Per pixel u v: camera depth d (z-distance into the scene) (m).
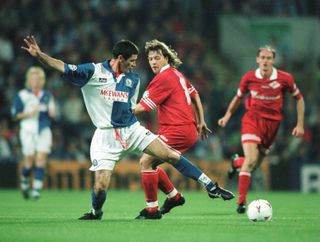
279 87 39.16
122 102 30.12
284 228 27.33
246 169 37.34
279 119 39.47
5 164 68.69
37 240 23.41
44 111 52.88
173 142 33.00
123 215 35.50
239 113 79.69
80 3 89.25
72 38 85.19
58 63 28.88
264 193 67.00
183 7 94.44
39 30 85.81
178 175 70.19
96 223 29.11
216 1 95.94
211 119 80.06
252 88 39.28
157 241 23.08
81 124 75.00
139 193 62.94
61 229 26.58
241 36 95.19
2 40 84.00
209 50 94.50
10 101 76.69
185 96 33.38
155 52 32.84
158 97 32.44
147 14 91.25
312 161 72.69
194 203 46.84
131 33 87.00
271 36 95.69
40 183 51.94
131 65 30.25
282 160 73.56
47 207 42.41
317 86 90.81
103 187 30.08
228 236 24.50
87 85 29.88
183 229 26.78
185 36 91.00
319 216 34.91
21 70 79.88
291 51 95.62
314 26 96.31
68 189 69.75
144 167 31.77
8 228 26.98
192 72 84.38
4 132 70.25
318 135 78.00
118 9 89.62
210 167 71.31
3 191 63.91
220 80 90.12
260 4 97.75
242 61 94.62
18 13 86.81
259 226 28.14
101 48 85.50
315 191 72.19
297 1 98.38
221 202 47.97
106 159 30.03
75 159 72.12
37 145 52.47
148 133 30.67
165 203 34.03
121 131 30.22
